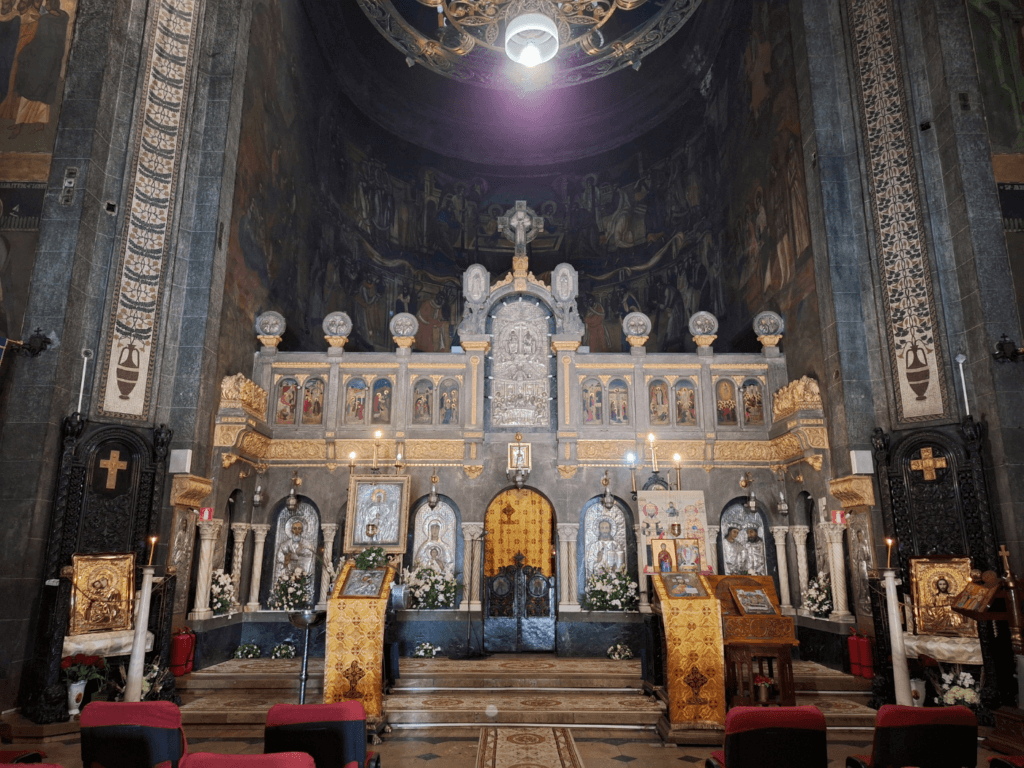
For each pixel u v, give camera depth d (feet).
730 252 64.39
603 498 50.14
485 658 46.32
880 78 44.88
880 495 39.52
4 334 36.42
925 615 35.32
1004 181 39.73
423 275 84.38
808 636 45.01
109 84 40.98
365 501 47.50
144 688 34.32
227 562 47.85
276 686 38.47
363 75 79.00
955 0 42.57
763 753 17.07
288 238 59.57
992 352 37.11
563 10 58.90
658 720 32.73
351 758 18.26
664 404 52.01
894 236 42.63
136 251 41.65
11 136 39.09
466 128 89.56
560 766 27.37
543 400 52.60
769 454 50.75
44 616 32.96
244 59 49.29
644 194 83.15
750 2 60.08
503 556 56.54
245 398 46.75
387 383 52.19
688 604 31.86
